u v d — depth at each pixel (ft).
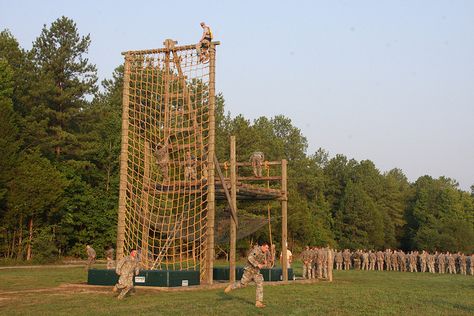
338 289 59.11
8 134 119.75
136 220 67.92
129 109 66.95
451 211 280.31
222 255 172.14
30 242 127.13
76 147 151.12
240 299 43.75
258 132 216.13
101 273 55.88
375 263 135.64
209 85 62.95
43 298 43.45
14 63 152.05
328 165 315.99
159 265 66.85
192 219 70.18
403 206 304.09
